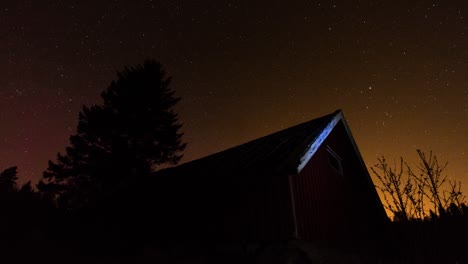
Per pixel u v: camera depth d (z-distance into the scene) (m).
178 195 7.50
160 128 18.45
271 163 5.74
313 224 6.04
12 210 8.22
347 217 8.02
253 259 5.36
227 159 8.04
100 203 9.98
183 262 5.87
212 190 6.80
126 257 6.50
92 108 17.27
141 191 8.84
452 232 3.98
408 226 4.09
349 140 9.71
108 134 17.20
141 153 17.67
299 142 6.62
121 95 17.91
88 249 6.99
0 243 6.14
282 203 5.60
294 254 4.98
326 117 8.72
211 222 6.45
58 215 9.09
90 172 16.44
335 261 5.91
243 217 5.96
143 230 7.92
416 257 3.92
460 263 3.90
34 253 6.11
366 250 8.45
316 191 6.77
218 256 5.88
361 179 10.09
